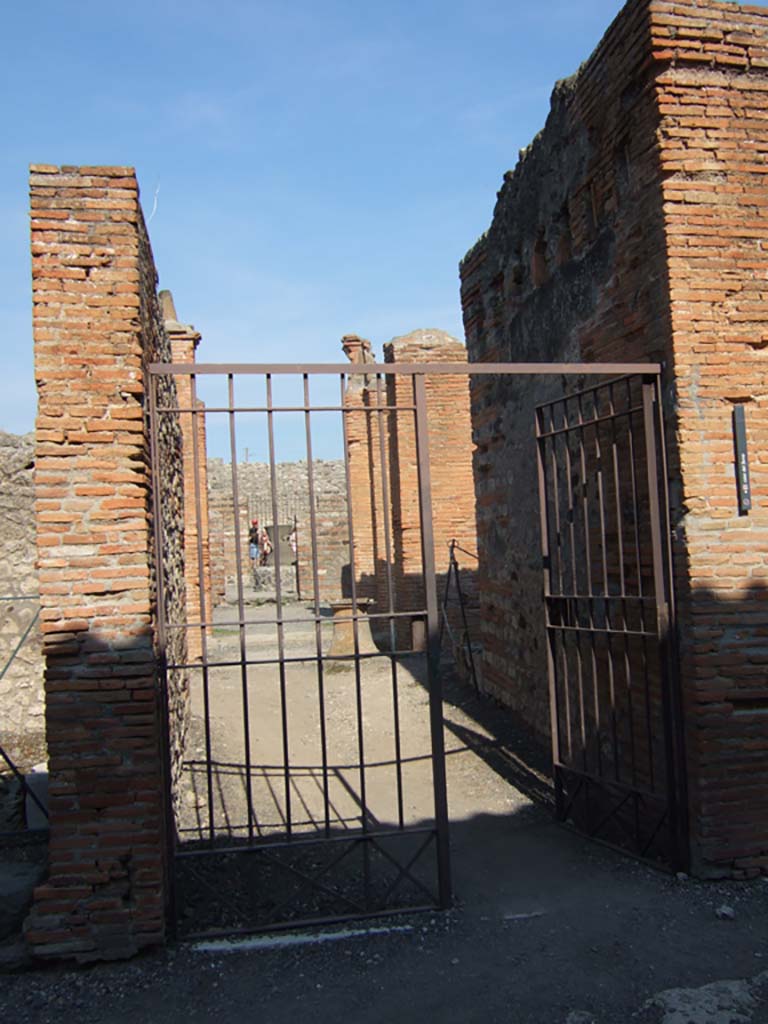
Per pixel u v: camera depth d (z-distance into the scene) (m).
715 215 5.07
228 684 11.28
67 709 4.31
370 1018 3.73
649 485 5.11
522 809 6.50
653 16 5.00
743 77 5.16
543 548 6.20
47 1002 3.93
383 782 7.29
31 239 4.39
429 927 4.57
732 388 5.02
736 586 4.95
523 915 4.66
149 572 4.47
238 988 4.00
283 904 4.68
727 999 3.70
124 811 4.30
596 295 6.12
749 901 4.66
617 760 5.42
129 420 4.45
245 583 25.64
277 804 6.41
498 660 9.20
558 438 7.12
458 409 13.56
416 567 13.28
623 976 3.98
